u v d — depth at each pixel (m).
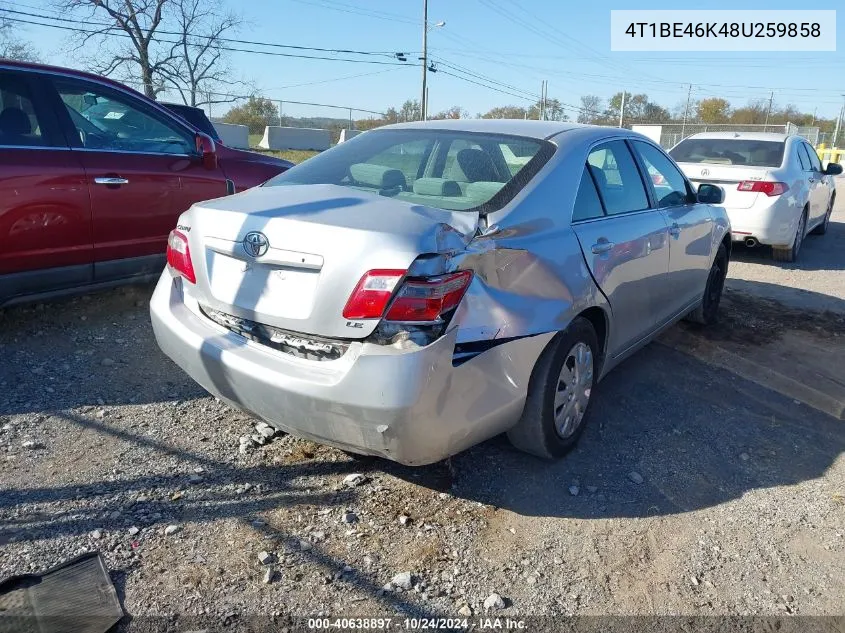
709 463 3.56
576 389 3.40
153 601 2.37
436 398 2.53
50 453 3.22
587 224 3.43
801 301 6.88
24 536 2.63
